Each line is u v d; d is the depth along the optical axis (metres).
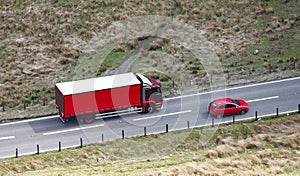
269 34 181.00
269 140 139.62
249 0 196.62
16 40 180.75
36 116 148.12
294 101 151.38
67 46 178.00
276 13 190.50
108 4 195.38
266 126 142.88
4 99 154.62
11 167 130.25
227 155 135.38
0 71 167.38
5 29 185.50
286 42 176.62
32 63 171.25
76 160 133.00
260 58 169.62
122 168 128.88
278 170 127.88
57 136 140.38
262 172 126.81
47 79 163.88
